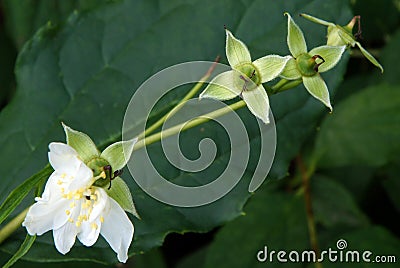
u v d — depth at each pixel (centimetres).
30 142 29
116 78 29
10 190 28
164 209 28
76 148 25
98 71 29
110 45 29
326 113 33
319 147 33
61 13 34
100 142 29
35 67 29
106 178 25
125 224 25
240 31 29
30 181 25
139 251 27
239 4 29
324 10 28
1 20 35
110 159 25
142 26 29
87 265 31
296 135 28
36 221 25
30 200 28
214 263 31
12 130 29
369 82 34
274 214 32
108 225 25
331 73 28
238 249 32
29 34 34
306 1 29
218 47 29
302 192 32
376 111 33
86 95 29
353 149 33
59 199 25
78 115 29
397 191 33
